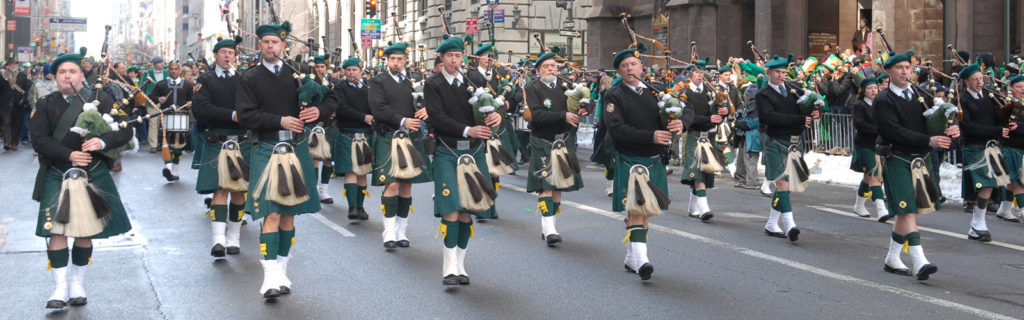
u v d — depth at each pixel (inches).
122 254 345.1
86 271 315.3
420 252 350.9
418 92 363.3
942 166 555.8
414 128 346.0
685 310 262.1
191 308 266.1
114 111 261.4
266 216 275.9
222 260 335.9
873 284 295.1
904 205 303.6
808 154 650.2
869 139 430.9
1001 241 385.1
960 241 383.9
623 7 1370.6
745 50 1211.2
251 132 282.0
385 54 371.9
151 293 284.4
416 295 281.3
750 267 321.7
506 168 332.8
